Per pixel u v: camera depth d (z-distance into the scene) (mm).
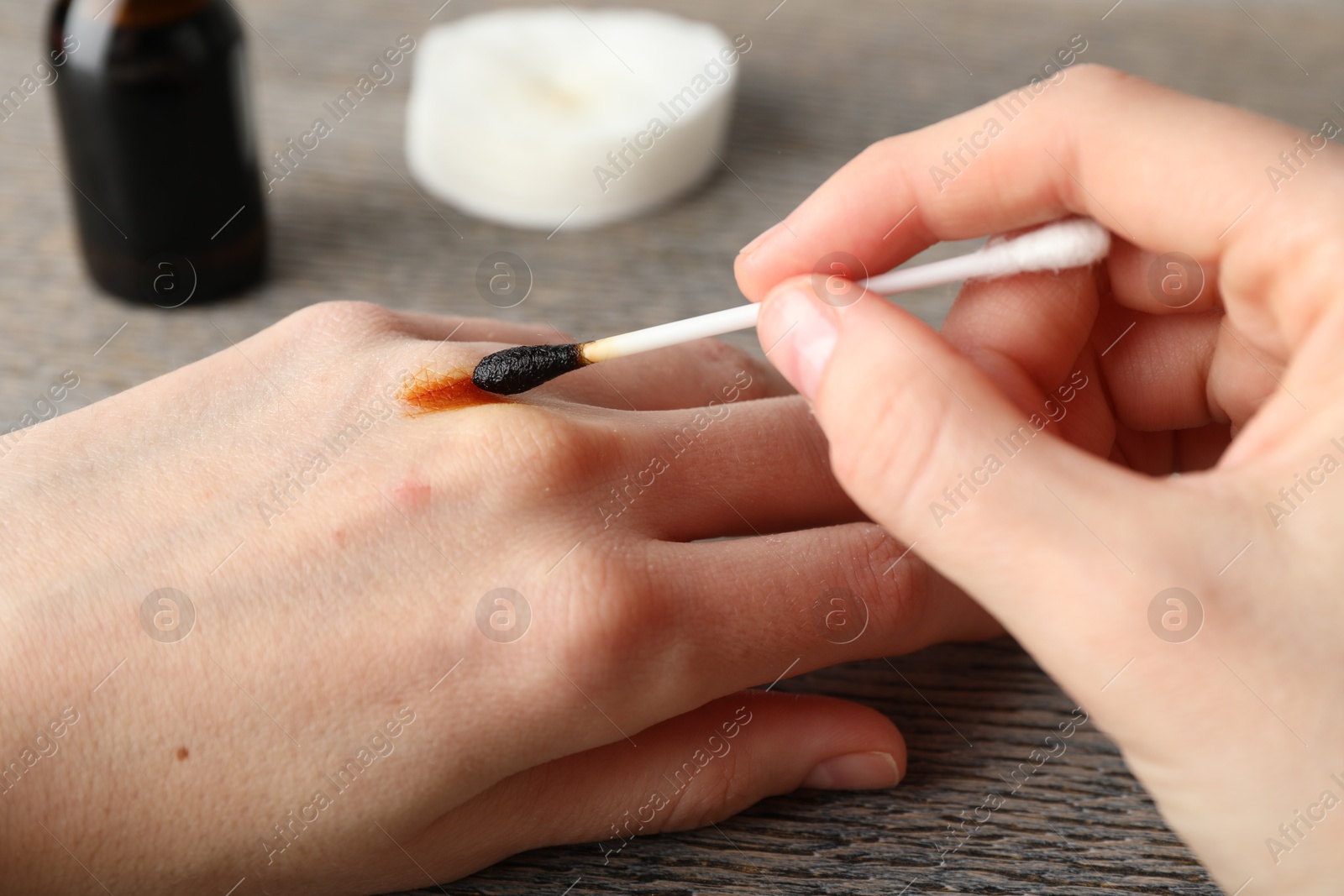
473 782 328
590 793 336
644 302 420
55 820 323
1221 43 490
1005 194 344
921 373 314
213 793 324
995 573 313
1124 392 365
